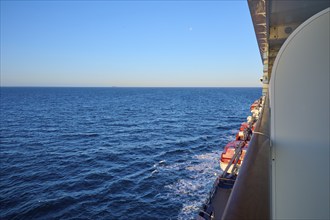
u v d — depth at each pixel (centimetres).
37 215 1161
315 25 143
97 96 13962
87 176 1623
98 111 6206
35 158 2044
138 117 4991
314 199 147
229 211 87
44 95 14575
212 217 371
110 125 3941
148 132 3294
